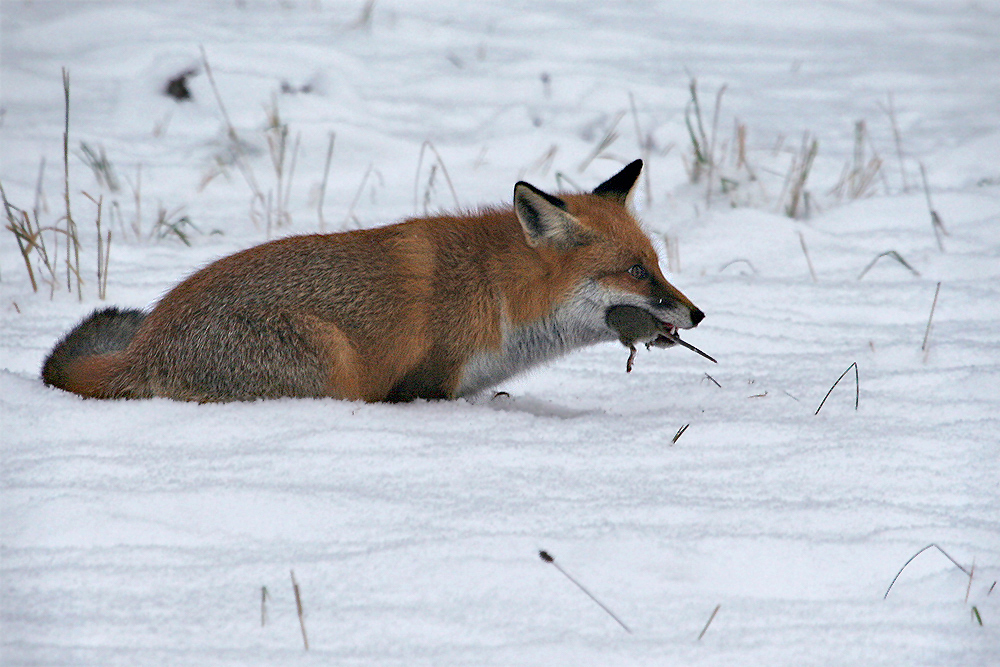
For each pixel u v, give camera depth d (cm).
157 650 548
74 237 1331
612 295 1011
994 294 1383
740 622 595
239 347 941
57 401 911
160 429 862
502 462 823
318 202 1802
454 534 690
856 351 1195
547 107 2359
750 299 1417
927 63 2780
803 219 1784
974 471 827
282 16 2956
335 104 2248
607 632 581
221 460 800
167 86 2211
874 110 2389
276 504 724
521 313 1004
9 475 765
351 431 861
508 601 610
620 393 1082
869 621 599
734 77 2627
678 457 851
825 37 3066
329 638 566
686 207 1861
